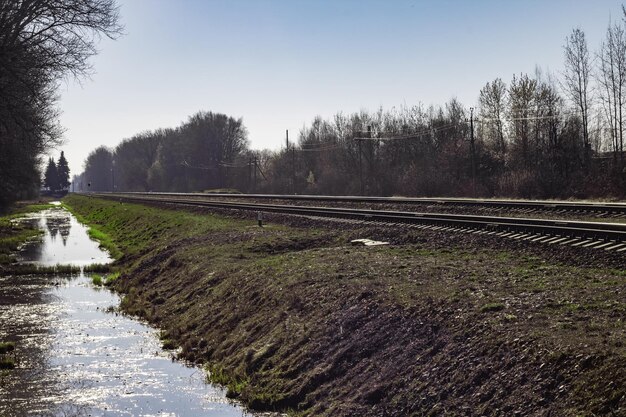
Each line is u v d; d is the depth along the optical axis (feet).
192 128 458.09
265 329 48.65
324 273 56.03
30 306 75.46
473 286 44.32
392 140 285.02
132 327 63.26
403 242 74.74
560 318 34.37
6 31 91.91
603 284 41.91
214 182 447.01
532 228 67.46
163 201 231.30
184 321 60.95
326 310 45.98
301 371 39.83
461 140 229.86
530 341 31.17
